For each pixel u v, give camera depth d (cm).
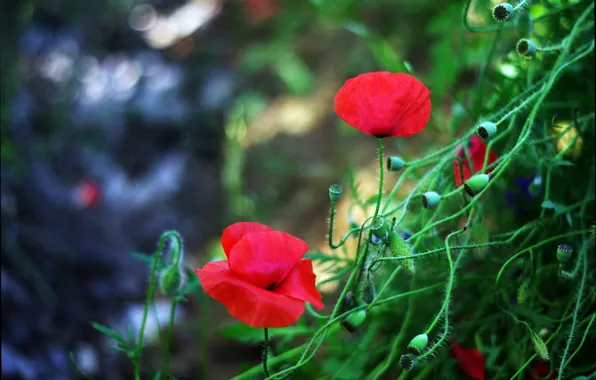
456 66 145
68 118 263
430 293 115
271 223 278
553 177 117
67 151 246
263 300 95
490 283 112
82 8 335
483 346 113
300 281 98
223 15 449
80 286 190
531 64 116
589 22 117
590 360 112
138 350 109
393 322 117
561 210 109
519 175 117
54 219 200
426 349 112
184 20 414
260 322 95
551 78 105
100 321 188
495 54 128
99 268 196
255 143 341
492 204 119
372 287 104
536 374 111
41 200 199
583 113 118
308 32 403
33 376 159
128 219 256
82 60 312
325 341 125
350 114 101
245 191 307
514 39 123
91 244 200
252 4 425
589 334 111
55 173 234
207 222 291
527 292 108
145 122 321
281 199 291
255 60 400
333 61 377
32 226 195
